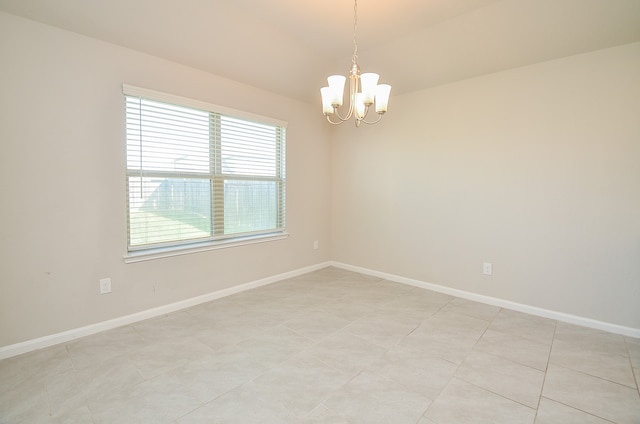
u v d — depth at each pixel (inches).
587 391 70.7
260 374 76.5
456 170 131.6
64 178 89.8
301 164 161.5
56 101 87.4
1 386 70.7
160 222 111.5
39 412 62.7
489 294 125.3
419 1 92.3
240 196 136.3
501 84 118.4
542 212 112.0
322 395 68.9
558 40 99.7
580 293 105.8
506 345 91.6
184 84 113.0
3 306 82.0
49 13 82.6
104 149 96.3
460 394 69.6
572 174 105.7
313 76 140.6
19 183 83.1
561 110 106.7
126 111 101.0
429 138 138.9
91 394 68.2
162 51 104.1
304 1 93.0
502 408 65.2
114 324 100.5
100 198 96.3
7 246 82.1
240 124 133.9
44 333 88.2
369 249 164.2
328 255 181.3
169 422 60.4
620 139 97.3
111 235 99.0
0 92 79.4
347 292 137.4
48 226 87.9
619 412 64.1
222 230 130.3
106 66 95.3
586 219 104.0
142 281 106.5
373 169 160.1
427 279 142.7
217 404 65.6
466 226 130.1
